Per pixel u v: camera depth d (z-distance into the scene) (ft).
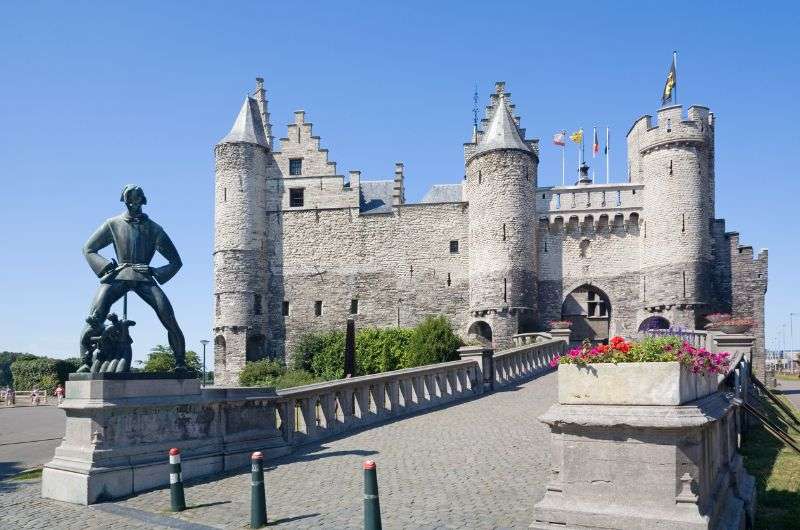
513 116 164.04
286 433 41.93
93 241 35.73
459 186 177.88
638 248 155.84
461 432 44.60
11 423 87.92
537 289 158.30
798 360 215.72
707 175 149.07
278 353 167.73
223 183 167.22
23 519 27.99
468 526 23.35
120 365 32.94
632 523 18.72
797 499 28.76
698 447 18.93
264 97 179.32
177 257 38.19
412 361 112.06
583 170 173.88
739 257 147.74
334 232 169.68
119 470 31.35
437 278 163.43
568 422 19.86
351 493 29.35
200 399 35.73
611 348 20.62
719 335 58.49
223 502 29.22
